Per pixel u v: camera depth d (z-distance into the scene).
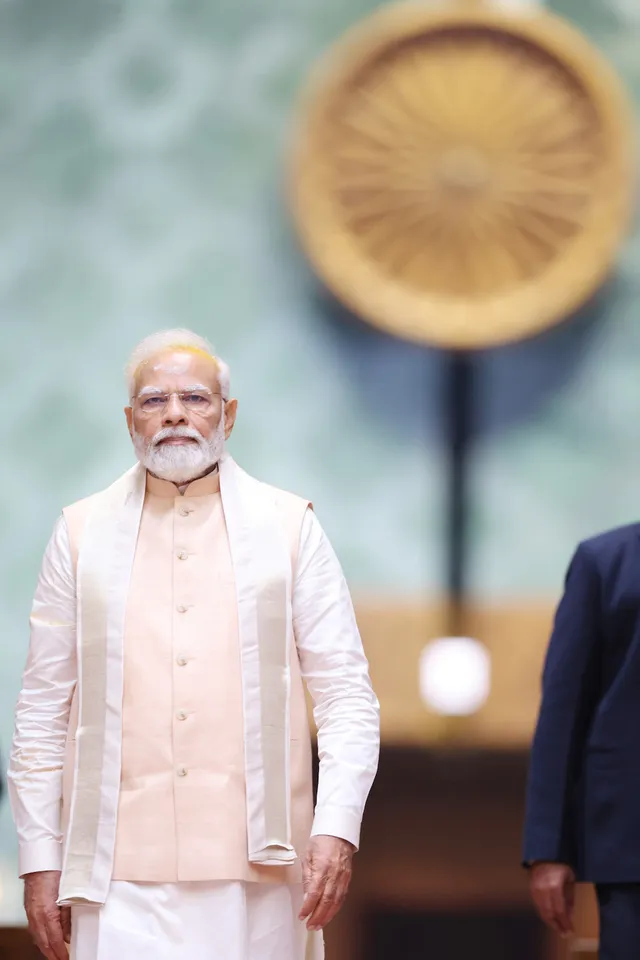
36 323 12.46
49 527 12.30
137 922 5.28
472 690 10.41
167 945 5.25
